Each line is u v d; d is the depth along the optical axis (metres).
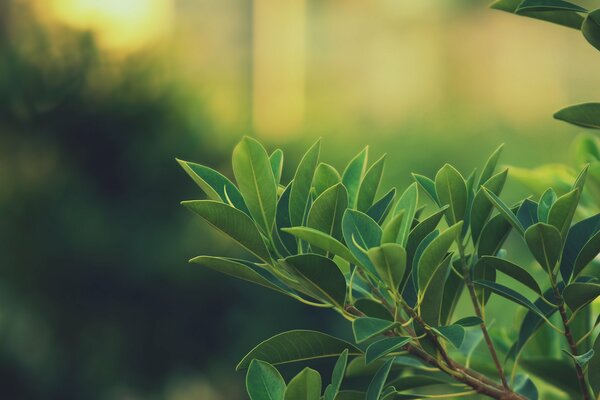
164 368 5.08
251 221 1.09
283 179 5.47
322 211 1.11
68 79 5.07
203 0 17.67
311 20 19.06
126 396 5.17
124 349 5.08
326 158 5.91
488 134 10.88
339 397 1.18
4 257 4.98
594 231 1.13
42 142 5.04
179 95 5.20
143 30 5.52
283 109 15.09
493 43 19.00
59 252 4.95
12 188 4.99
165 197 5.02
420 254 1.10
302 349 1.17
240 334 5.02
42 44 5.09
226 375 5.07
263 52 18.23
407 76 19.08
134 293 4.99
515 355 1.45
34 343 5.08
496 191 1.18
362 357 1.32
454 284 1.29
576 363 1.17
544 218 1.13
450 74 19.08
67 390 5.09
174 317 5.04
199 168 1.21
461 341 1.03
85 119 5.04
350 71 19.20
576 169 1.65
